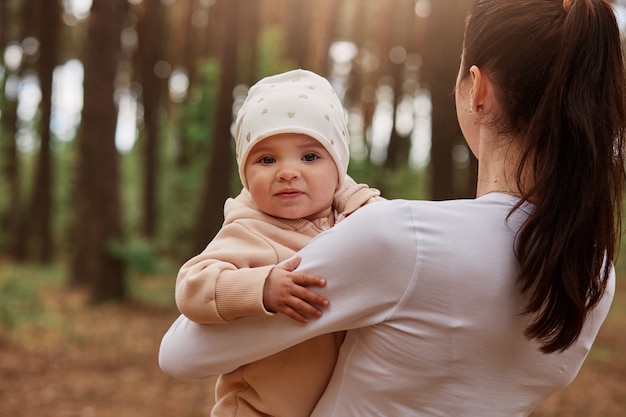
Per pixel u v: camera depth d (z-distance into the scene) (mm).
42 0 22547
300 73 1742
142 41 25141
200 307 1474
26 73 24688
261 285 1431
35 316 10578
